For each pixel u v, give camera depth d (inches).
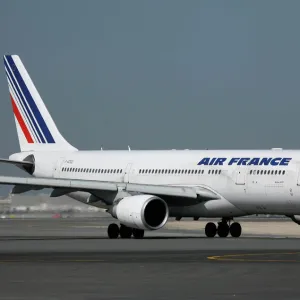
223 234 3117.6
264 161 2839.6
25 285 1389.0
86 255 1999.3
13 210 6658.5
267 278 1476.4
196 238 2915.8
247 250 2167.8
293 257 1920.5
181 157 3085.6
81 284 1398.9
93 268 1658.5
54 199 6560.0
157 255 1989.4
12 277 1504.7
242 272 1576.0
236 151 2960.1
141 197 2763.3
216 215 2972.4
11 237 3117.6
